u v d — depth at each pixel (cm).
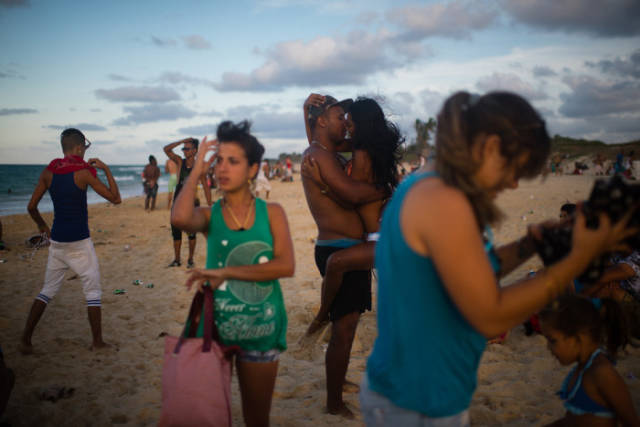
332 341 303
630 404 196
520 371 375
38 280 691
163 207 1848
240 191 209
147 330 490
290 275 209
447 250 117
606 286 341
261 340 207
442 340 130
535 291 118
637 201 113
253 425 219
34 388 353
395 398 137
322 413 313
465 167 119
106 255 893
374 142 290
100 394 352
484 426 298
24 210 1994
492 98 125
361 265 283
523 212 1272
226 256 209
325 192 300
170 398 185
